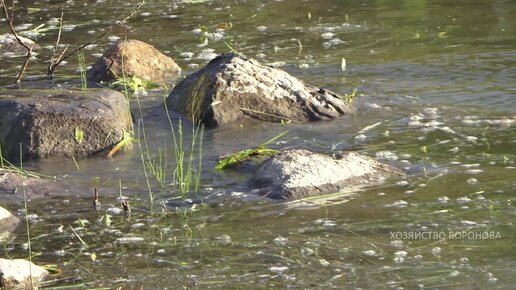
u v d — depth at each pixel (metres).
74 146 13.91
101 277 9.74
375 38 20.28
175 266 9.95
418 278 9.43
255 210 11.43
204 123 14.97
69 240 10.80
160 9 24.12
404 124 14.62
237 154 13.18
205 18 22.97
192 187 12.37
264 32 21.31
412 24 21.45
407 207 11.27
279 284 9.42
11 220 11.41
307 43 20.12
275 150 13.34
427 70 17.55
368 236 10.51
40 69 18.83
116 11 23.98
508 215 10.90
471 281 9.31
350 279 9.47
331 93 15.65
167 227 11.06
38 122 13.95
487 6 22.91
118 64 17.89
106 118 14.20
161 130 14.88
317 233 10.64
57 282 9.67
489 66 17.61
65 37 21.41
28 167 13.49
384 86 16.66
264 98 15.23
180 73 18.17
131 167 13.39
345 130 14.52
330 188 11.92
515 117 14.68
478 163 12.70
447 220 10.84
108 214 11.58
